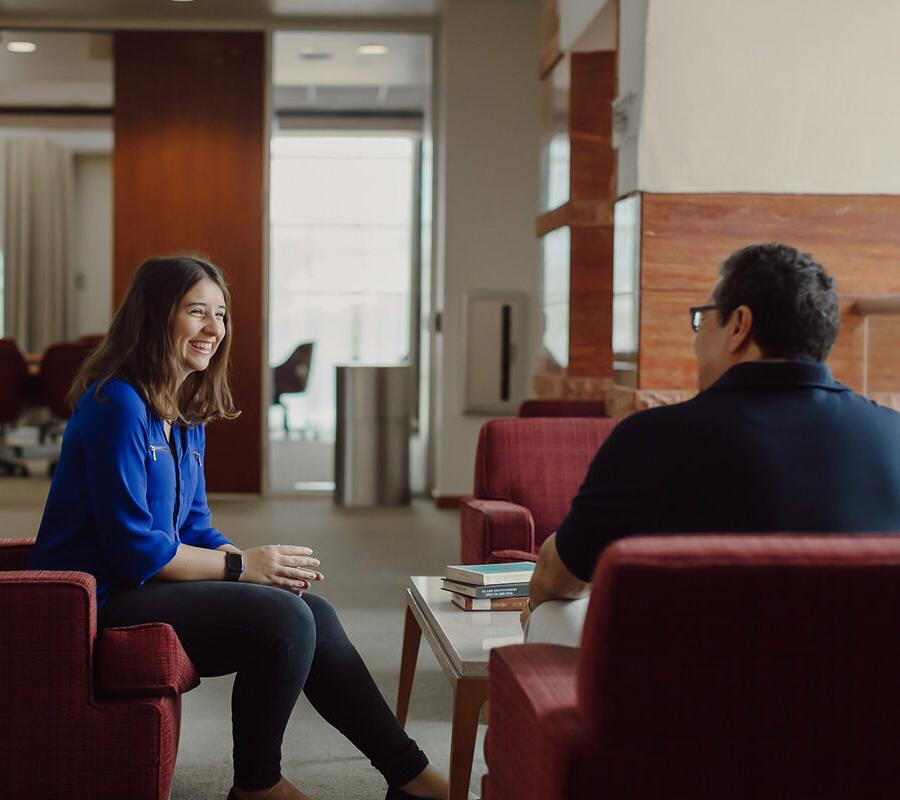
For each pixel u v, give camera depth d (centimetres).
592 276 637
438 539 732
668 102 481
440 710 383
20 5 852
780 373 201
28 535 716
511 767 194
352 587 579
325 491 927
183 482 288
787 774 164
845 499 194
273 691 267
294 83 900
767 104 482
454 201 868
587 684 163
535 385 725
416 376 934
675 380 489
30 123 1361
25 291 1577
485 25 863
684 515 195
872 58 482
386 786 314
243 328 902
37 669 237
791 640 159
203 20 888
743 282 206
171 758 248
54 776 239
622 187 509
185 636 262
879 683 161
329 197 913
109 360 272
